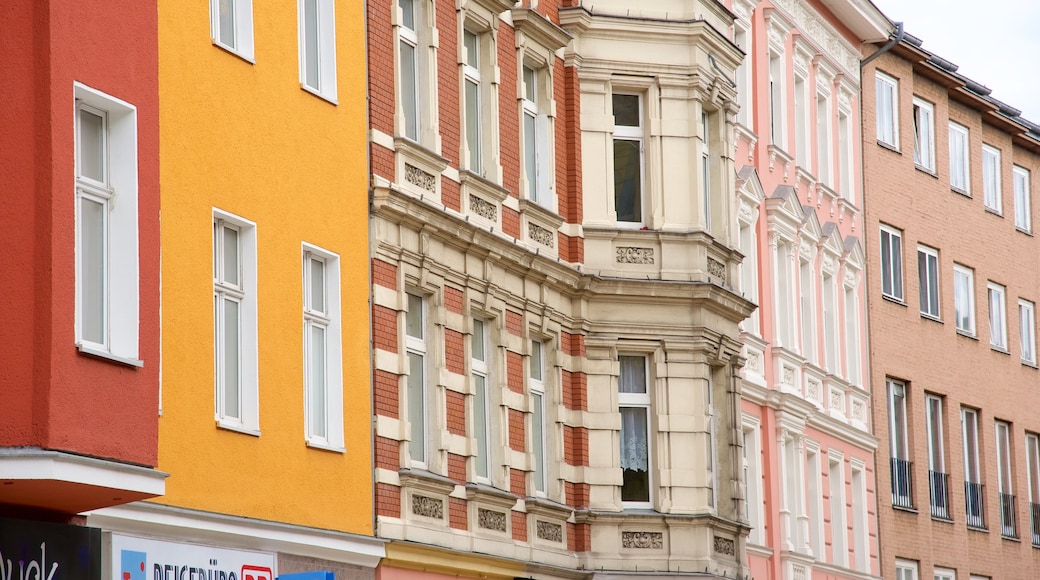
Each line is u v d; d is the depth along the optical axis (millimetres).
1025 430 66688
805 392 50625
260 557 26453
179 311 25031
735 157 46531
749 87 48531
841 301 54656
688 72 38219
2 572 20984
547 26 36094
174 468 24672
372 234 30016
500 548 33250
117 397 21453
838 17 55562
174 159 25188
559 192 36719
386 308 30234
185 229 25297
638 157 38219
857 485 54719
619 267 37312
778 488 47812
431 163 31828
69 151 20984
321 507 28016
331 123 29125
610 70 37656
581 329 36875
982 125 66062
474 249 33000
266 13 27719
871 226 57469
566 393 36469
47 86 20797
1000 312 66125
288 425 27359
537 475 35625
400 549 29953
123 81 22062
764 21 49719
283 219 27656
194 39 25859
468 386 32688
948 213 62469
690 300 37625
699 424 37594
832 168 54781
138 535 23906
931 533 59062
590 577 36219
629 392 37688
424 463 31562
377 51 30578
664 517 36938
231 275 26766
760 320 47969
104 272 21984
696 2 38594
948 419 61094
